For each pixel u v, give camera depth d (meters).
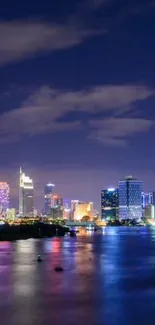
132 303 65.62
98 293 73.81
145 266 115.81
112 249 187.75
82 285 82.25
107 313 59.25
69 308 62.16
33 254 154.38
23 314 58.66
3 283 84.50
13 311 60.41
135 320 55.66
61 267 112.12
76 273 99.94
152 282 86.25
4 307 62.91
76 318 56.53
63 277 93.06
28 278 91.38
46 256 146.12
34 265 117.00
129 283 84.69
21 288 78.75
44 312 59.84
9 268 109.62
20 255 149.62
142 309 61.66
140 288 78.81
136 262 126.69
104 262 126.69
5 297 70.25
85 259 135.75
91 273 100.12
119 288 78.62
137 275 96.69
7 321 55.09
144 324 53.84
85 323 54.22
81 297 70.31
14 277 92.88
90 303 65.75
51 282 85.75
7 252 164.50
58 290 76.50
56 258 138.62
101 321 55.16
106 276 95.00
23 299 68.62
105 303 65.62
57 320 55.59
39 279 89.88
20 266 114.31
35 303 65.62
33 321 55.09
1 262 124.50
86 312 59.84
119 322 54.69
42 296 70.94
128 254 158.38
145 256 149.50
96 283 84.75
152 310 61.12
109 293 73.75
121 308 62.22
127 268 110.56
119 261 130.00
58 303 65.56
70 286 80.88
